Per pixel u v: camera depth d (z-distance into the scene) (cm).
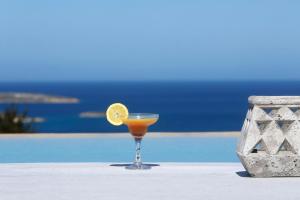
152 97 12888
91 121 5672
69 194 662
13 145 1276
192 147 1243
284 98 760
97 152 1188
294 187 702
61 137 1360
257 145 814
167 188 696
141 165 855
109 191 679
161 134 1380
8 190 686
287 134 764
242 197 646
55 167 862
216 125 4969
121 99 11744
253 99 766
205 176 781
